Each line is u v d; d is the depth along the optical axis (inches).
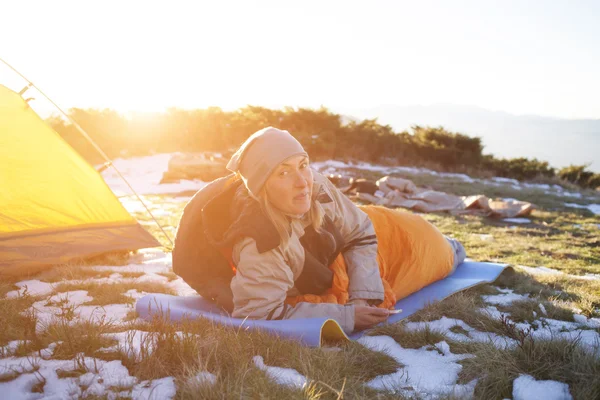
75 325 132.4
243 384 99.9
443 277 192.4
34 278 205.0
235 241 138.6
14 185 237.3
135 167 860.6
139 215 411.5
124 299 172.6
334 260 150.3
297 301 146.3
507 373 111.3
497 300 181.2
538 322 156.1
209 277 160.1
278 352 118.2
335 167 852.6
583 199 672.4
